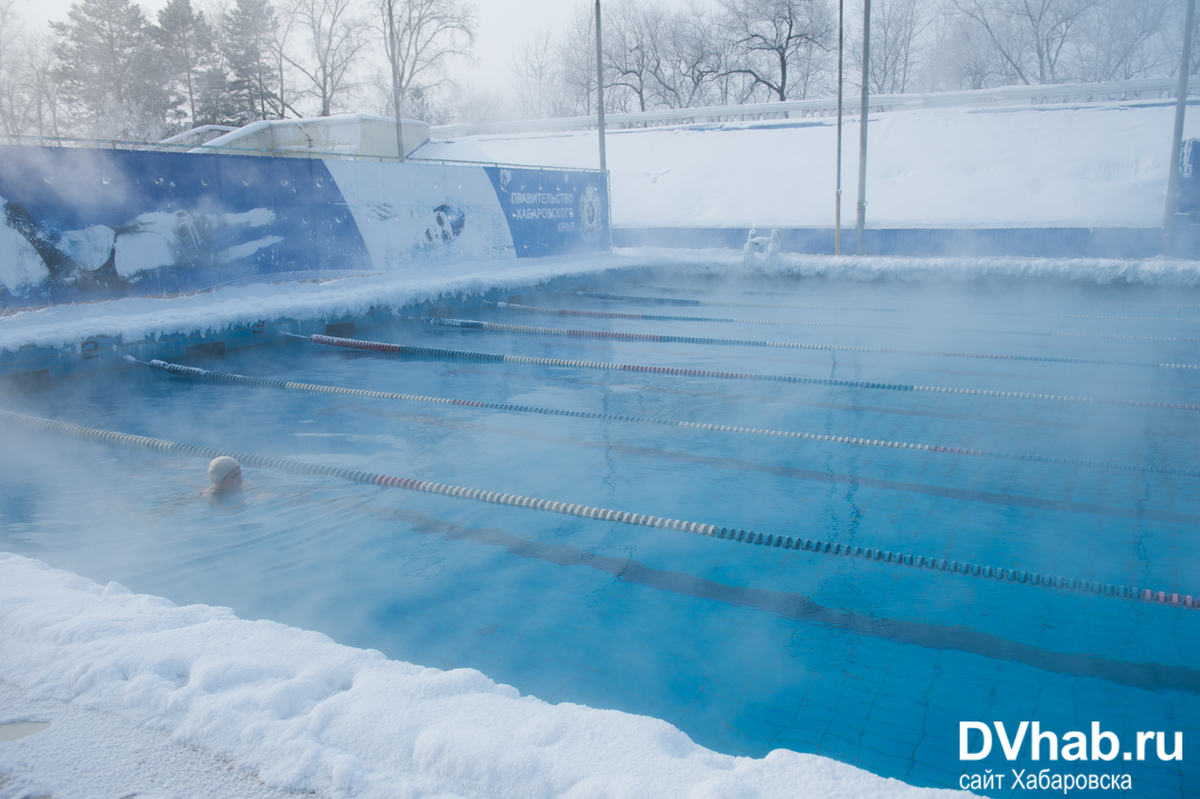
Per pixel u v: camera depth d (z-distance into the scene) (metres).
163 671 1.58
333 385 6.54
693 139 19.44
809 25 31.17
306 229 9.64
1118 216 12.55
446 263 11.60
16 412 5.55
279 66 31.58
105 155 7.69
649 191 17.73
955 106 18.17
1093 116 15.63
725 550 3.44
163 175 8.19
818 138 17.94
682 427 5.33
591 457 4.71
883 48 32.12
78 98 29.05
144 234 8.07
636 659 2.58
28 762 1.30
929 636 2.73
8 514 3.75
